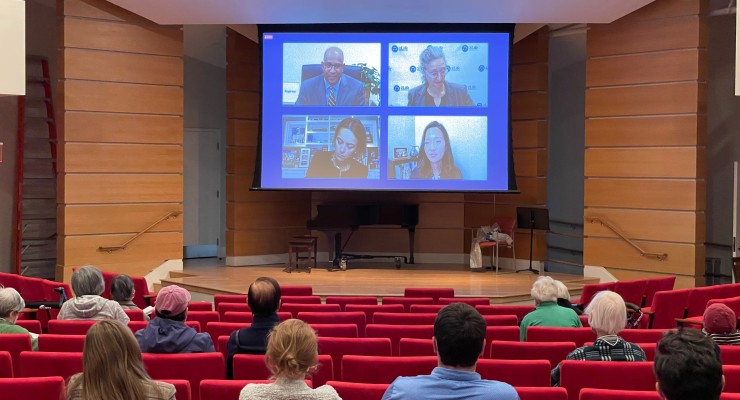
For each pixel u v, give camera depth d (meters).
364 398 3.44
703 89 11.30
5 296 5.04
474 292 10.59
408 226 12.99
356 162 12.22
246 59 13.41
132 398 2.60
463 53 12.06
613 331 4.27
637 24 11.73
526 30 12.49
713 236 12.59
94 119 11.59
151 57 11.99
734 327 4.77
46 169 12.81
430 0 10.87
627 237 11.91
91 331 2.63
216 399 3.44
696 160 11.27
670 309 7.69
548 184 15.55
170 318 4.49
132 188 11.91
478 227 13.85
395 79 12.15
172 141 12.23
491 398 2.78
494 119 12.06
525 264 13.21
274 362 2.96
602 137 12.13
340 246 12.78
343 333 5.55
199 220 14.65
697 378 2.11
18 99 12.14
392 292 10.46
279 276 12.02
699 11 11.20
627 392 3.17
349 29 12.15
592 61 12.20
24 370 4.06
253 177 12.38
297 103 12.24
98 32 11.55
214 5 11.09
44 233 12.88
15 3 6.00
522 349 4.65
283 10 11.30
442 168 12.13
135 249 11.97
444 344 2.83
